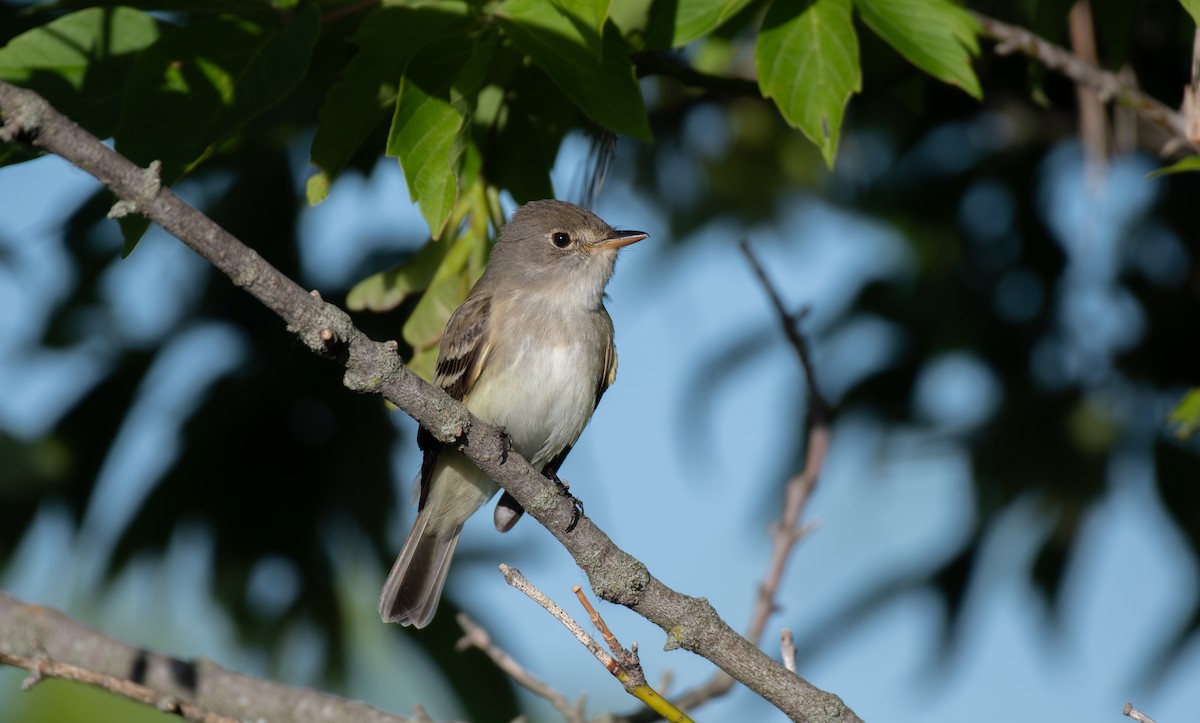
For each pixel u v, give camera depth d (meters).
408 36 7.43
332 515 11.85
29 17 8.99
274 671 11.88
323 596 11.84
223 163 10.62
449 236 8.75
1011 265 12.48
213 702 9.26
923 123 12.67
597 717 9.32
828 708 6.85
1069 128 12.59
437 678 12.05
